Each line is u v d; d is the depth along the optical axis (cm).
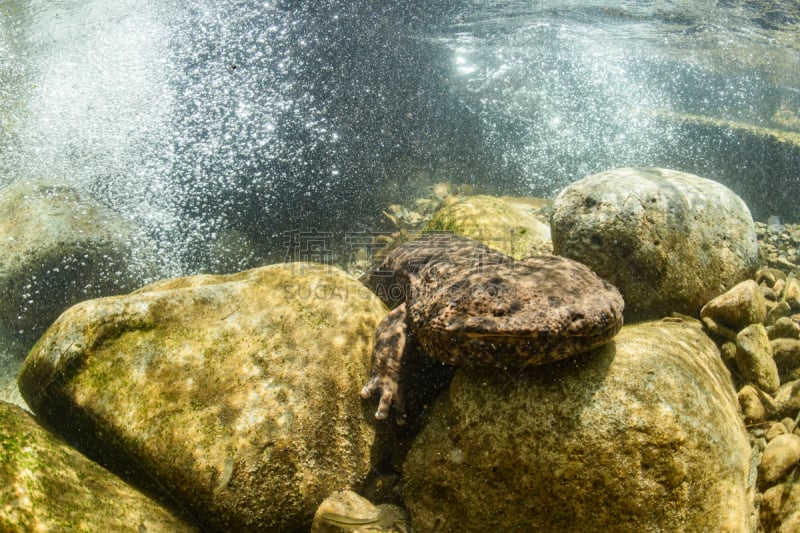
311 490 41
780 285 61
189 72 100
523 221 76
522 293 38
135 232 77
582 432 36
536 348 36
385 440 44
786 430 45
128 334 44
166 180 83
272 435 41
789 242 76
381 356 46
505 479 37
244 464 40
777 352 50
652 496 35
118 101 94
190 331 46
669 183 58
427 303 42
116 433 41
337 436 43
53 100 93
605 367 39
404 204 91
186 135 90
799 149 91
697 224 56
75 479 36
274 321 47
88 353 43
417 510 41
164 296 47
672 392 38
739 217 59
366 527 39
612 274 54
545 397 38
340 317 49
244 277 52
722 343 51
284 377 44
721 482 37
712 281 56
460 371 42
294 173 89
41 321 70
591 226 55
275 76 101
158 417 41
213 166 87
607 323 37
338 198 88
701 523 35
